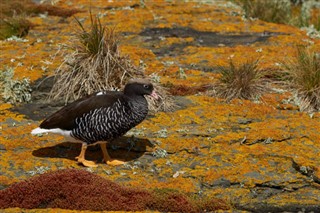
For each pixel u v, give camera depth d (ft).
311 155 59.98
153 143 62.13
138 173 57.26
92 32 74.49
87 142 57.88
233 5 110.01
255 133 64.08
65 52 80.23
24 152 60.13
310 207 53.01
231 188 55.26
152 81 73.46
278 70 79.46
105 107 56.44
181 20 98.89
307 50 81.46
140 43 90.38
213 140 62.85
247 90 74.33
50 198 51.37
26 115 69.05
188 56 86.33
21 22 95.40
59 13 102.32
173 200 51.60
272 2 107.04
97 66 73.15
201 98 73.20
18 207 50.75
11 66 79.15
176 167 58.34
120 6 105.29
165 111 69.92
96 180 52.80
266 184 55.62
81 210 50.34
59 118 57.62
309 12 111.04
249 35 95.50
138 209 50.72
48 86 75.10
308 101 73.10
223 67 80.43
